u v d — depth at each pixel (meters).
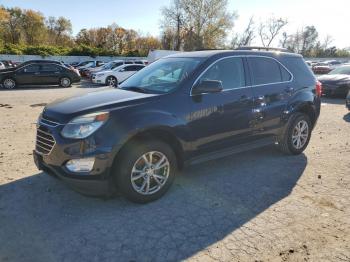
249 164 5.38
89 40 73.31
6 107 10.78
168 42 60.75
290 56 5.74
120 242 3.15
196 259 2.92
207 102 4.29
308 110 5.91
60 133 3.54
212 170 5.08
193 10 55.84
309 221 3.60
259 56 5.15
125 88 4.64
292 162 5.52
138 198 3.83
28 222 3.49
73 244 3.11
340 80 14.19
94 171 3.49
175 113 3.98
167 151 3.97
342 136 7.44
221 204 3.96
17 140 6.51
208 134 4.37
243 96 4.73
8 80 18.44
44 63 19.47
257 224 3.51
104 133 3.49
